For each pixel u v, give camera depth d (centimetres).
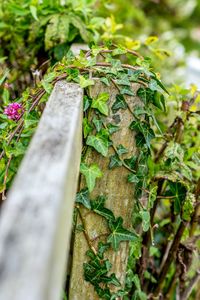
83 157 96
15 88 140
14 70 141
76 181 84
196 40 340
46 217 54
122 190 99
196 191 115
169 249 123
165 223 125
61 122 74
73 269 101
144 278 125
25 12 135
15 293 45
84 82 90
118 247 100
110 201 99
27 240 50
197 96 116
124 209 100
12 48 141
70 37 132
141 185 100
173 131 119
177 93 120
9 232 52
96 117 95
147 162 101
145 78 96
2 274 47
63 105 81
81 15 136
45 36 129
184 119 116
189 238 120
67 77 93
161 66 167
